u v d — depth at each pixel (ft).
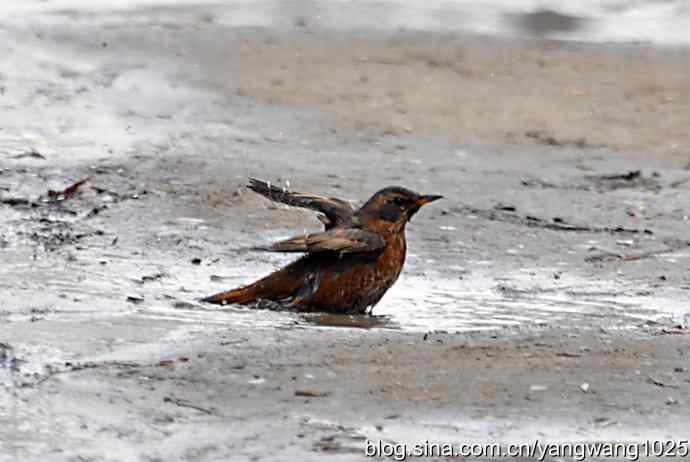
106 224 50.65
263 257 47.06
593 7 104.32
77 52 82.17
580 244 51.21
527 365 31.73
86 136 65.16
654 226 54.65
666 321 38.96
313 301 39.63
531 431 26.71
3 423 26.71
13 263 44.29
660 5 104.73
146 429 26.55
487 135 70.69
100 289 41.11
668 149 69.41
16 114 68.23
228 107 72.84
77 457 25.03
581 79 82.07
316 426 26.78
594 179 62.69
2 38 83.51
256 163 61.21
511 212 55.62
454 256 48.57
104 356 31.99
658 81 82.17
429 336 35.09
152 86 75.87
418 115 73.67
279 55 84.79
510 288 44.11
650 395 29.32
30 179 56.54
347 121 71.56
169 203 53.78
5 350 32.32
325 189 57.36
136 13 96.17
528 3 104.37
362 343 33.86
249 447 25.59
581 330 36.63
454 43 90.12
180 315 37.65
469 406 28.22
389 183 59.26
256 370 30.71
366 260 39.50
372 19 97.09
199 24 92.89
